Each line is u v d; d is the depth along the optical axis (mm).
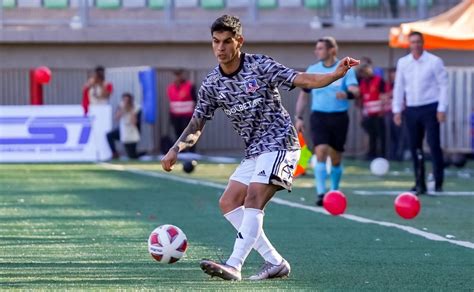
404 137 48562
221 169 43625
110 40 55094
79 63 55531
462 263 17031
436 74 31031
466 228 22500
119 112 49781
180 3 56375
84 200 29891
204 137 55094
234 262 14820
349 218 24594
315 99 28094
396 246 19359
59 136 48781
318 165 27969
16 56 55312
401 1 54750
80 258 17594
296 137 14961
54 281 14883
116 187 34469
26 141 48625
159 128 54000
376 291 14102
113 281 14867
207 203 28891
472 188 34156
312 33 54750
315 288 14281
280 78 14453
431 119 31234
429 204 28562
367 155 49219
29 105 53688
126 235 21234
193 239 20578
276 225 23094
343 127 27953
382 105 48406
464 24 34500
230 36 14312
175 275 15500
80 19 55500
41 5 56188
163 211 26672
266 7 56500
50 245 19516
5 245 19531
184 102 50375
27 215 25578
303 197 30641
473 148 46906
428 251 18641
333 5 55500
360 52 55281
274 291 13898
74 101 55625
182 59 55750
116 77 52344
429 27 34562
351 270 16234
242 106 14672
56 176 39625
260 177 14664
